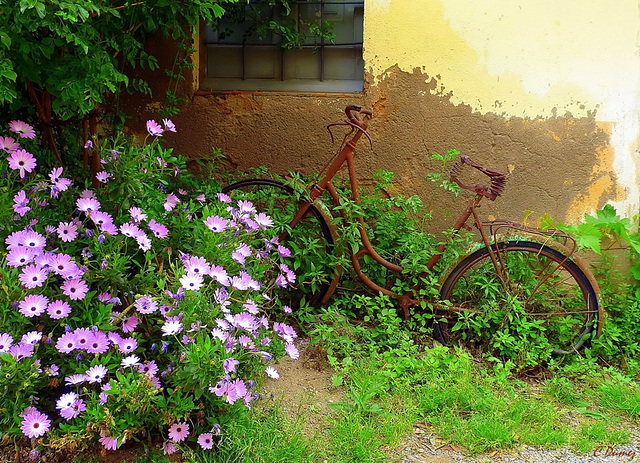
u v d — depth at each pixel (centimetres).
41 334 254
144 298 263
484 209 436
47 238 299
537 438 289
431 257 386
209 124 442
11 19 279
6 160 307
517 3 417
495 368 346
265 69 461
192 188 426
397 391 324
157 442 263
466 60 424
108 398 245
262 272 319
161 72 436
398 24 425
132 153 312
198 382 246
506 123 427
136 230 289
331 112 435
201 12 338
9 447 255
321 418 301
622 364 386
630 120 424
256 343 278
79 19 297
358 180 439
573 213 432
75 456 254
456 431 293
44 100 370
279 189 408
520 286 383
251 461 256
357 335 372
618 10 415
